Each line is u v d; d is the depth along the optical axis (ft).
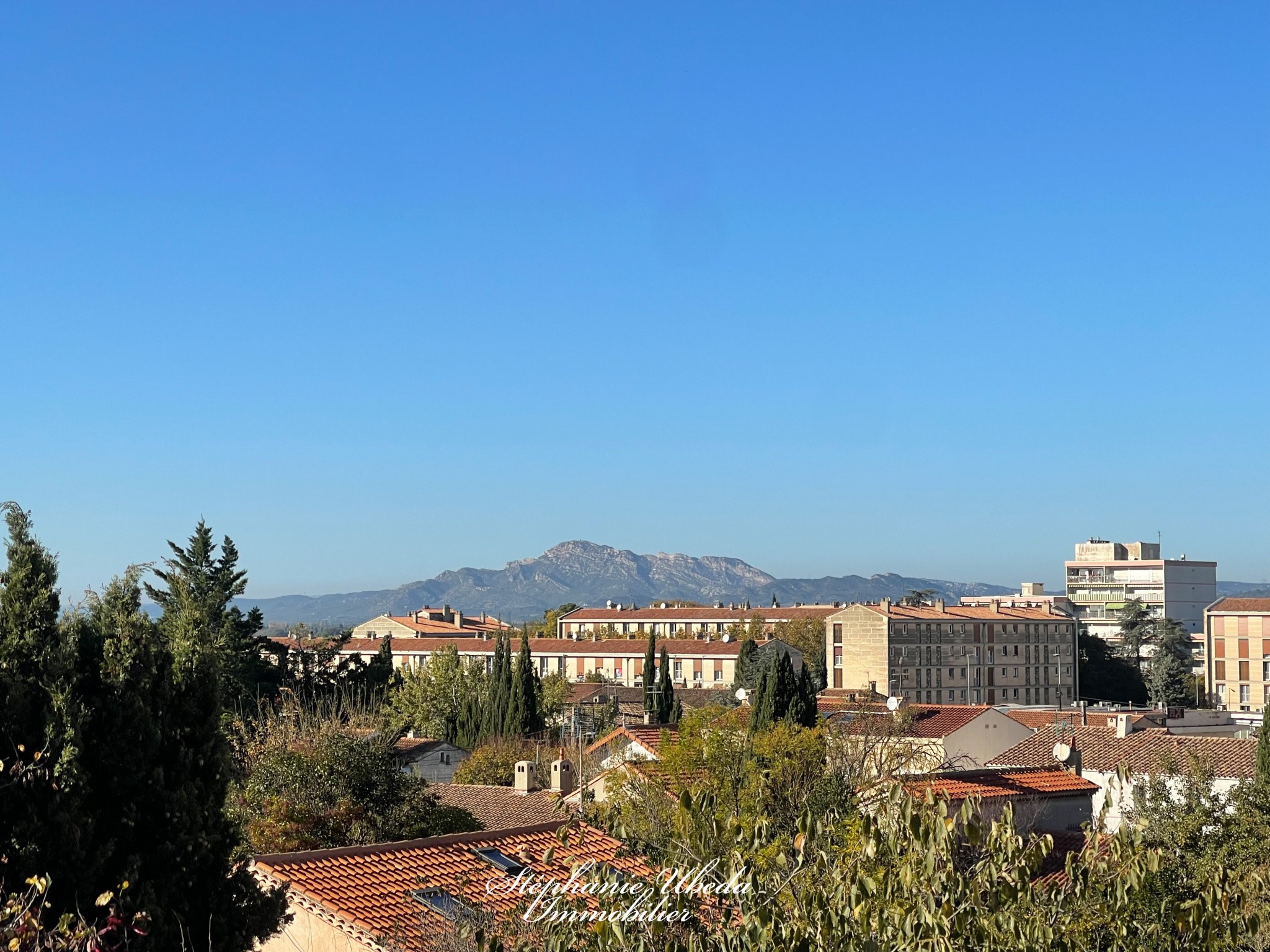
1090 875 41.29
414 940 69.31
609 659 529.86
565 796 149.79
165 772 58.59
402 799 123.75
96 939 42.50
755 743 119.24
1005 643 532.73
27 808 52.85
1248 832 92.12
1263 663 451.94
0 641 55.11
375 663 307.58
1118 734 164.25
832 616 514.27
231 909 59.52
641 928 39.11
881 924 36.27
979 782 133.08
